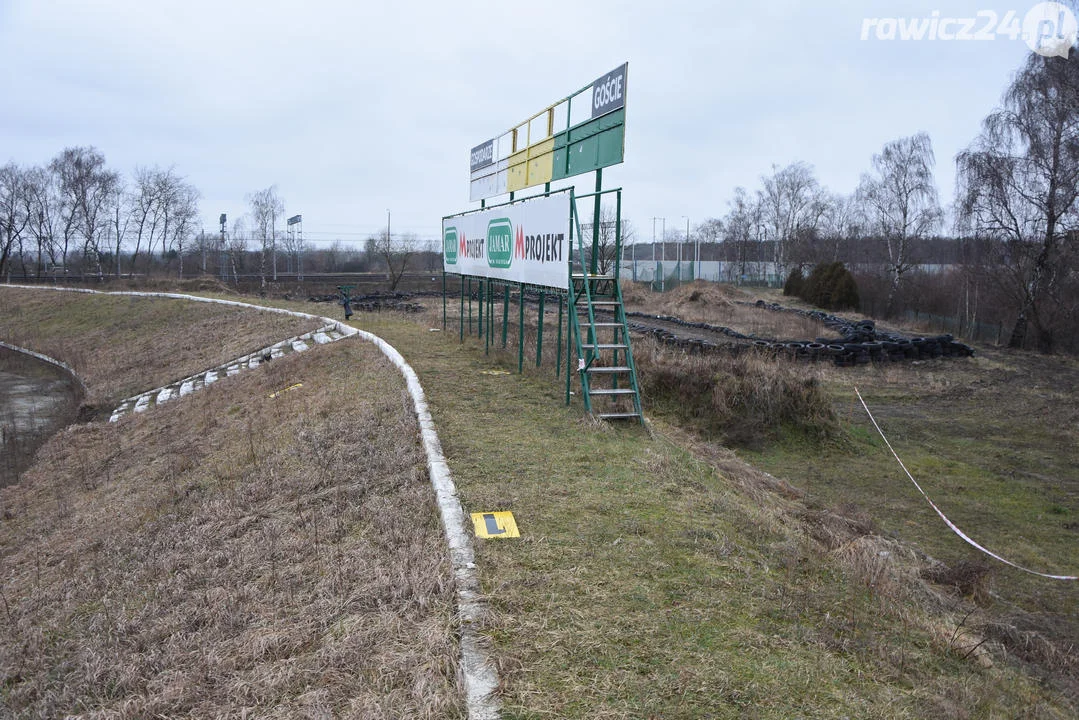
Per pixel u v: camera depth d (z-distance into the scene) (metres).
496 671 3.41
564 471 6.53
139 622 4.95
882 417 13.86
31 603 6.06
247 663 4.00
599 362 11.07
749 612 4.17
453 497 5.65
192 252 59.97
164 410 15.04
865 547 5.68
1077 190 24.81
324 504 6.36
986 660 4.23
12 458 14.19
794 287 40.12
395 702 3.30
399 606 4.20
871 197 40.47
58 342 28.47
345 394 10.45
